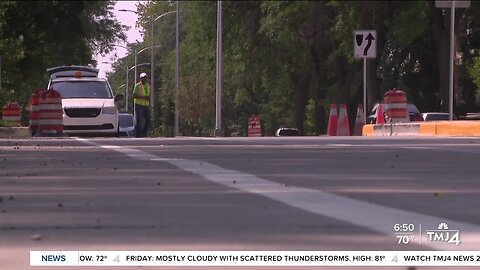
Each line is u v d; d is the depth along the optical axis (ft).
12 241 57.72
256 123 522.88
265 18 545.85
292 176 106.11
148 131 338.34
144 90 335.26
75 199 82.28
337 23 473.26
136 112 335.06
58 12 568.41
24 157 149.28
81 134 317.01
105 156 149.89
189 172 112.78
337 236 58.49
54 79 335.67
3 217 69.41
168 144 199.31
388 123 296.71
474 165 125.39
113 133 320.70
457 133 256.11
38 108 308.19
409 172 112.78
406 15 449.89
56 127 305.32
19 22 557.74
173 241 57.26
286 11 501.15
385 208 73.67
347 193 85.97
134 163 131.03
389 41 572.92
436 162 131.44
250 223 64.90
